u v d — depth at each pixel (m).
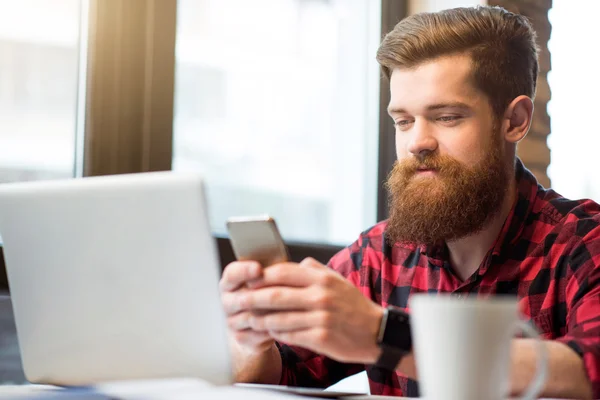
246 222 0.93
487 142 1.42
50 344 1.04
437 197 1.38
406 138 1.45
